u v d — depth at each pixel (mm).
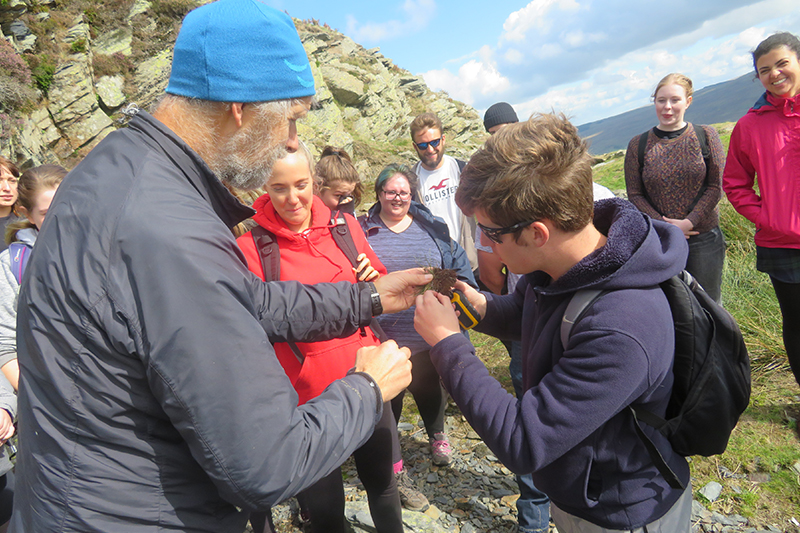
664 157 3168
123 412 855
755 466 2506
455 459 3086
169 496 905
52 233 871
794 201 2479
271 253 1939
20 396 917
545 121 1085
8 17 13406
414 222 2975
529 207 1044
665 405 1137
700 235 3188
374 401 1079
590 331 1050
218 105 961
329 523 1905
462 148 34594
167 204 868
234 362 824
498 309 1614
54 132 13570
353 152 23766
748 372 1186
